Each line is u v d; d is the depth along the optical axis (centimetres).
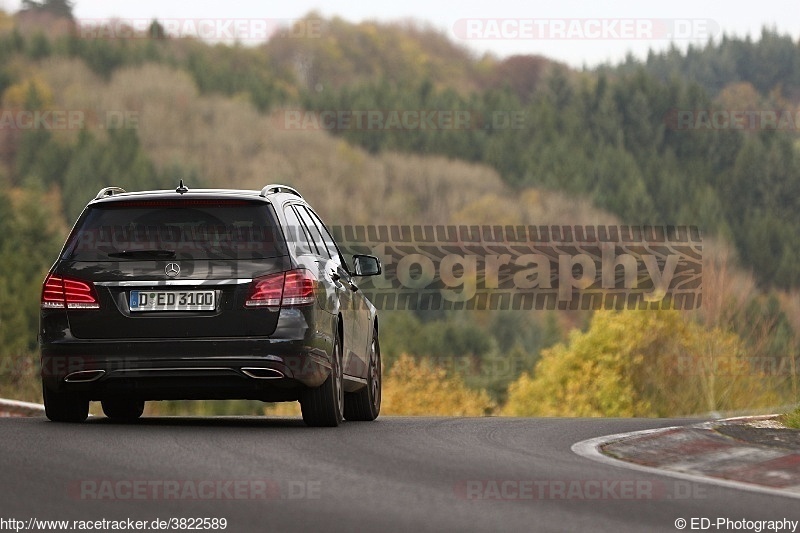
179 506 1700
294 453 2302
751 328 10062
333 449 2389
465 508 1738
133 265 2784
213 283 2767
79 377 2772
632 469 2203
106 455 2184
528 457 2347
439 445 2528
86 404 2992
